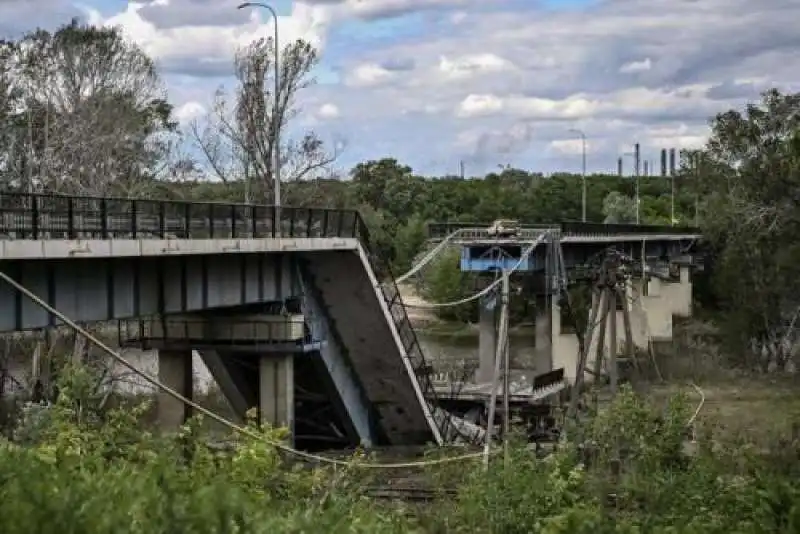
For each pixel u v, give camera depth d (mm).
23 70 58531
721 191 77875
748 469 20609
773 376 66250
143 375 16562
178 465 16500
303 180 67688
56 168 54906
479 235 63000
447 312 104188
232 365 39844
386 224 111312
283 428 18375
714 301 101062
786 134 68500
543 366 62688
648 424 26578
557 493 17797
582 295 76750
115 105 58125
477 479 18938
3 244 21016
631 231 81688
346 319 38750
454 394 53250
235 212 31016
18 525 9320
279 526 11055
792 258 68375
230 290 32844
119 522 9727
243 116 62531
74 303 25828
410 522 16844
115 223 25672
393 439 43594
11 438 24266
